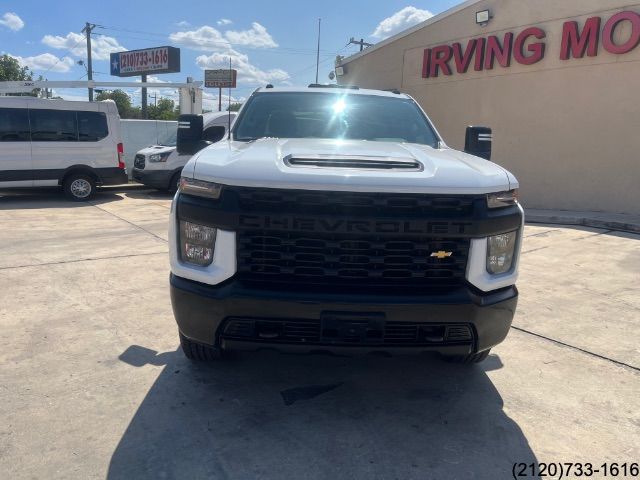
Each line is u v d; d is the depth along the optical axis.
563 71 11.00
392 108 4.36
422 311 2.62
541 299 5.18
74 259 6.30
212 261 2.70
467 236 2.67
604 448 2.78
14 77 44.09
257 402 3.13
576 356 3.89
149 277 5.56
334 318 2.58
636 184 10.08
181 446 2.67
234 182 2.59
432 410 3.11
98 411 2.96
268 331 2.67
